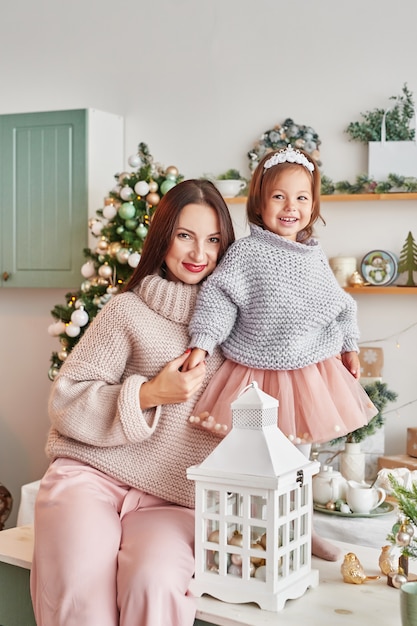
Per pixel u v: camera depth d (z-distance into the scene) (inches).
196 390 82.0
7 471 172.1
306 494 79.0
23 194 154.9
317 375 85.7
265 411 75.5
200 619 73.3
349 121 141.9
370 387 126.1
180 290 86.6
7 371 171.8
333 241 143.8
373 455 130.3
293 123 145.0
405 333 139.8
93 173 150.9
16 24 168.2
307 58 144.5
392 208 140.0
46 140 152.3
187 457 84.6
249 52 148.6
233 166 150.6
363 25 140.6
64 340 141.1
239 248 86.1
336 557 87.0
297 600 75.9
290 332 84.1
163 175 139.0
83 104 163.0
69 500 79.8
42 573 76.0
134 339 85.4
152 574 71.9
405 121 137.5
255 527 78.7
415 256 136.8
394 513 112.4
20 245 155.7
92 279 141.9
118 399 80.8
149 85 157.0
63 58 164.2
